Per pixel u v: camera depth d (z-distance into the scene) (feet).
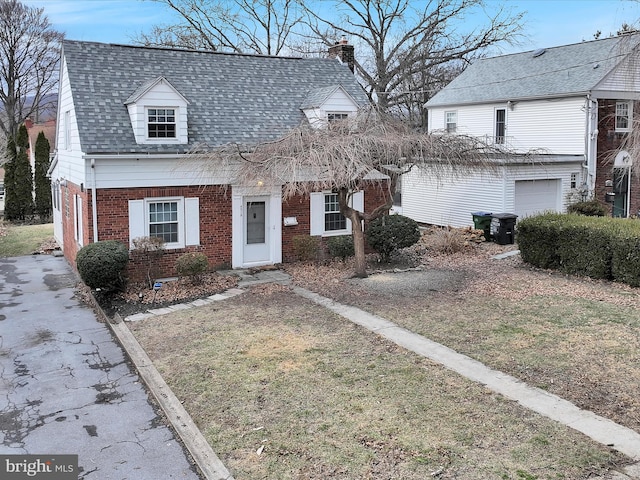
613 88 69.15
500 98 78.18
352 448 19.35
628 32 56.29
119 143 43.86
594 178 70.08
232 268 49.03
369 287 42.22
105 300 40.65
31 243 70.28
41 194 96.17
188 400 23.81
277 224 50.57
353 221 45.24
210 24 105.70
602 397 22.95
